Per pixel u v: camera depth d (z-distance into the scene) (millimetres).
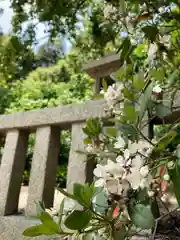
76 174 844
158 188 458
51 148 941
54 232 434
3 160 1005
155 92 599
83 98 3826
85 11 1395
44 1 1157
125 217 468
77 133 899
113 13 711
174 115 762
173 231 632
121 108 642
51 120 961
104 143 656
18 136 1024
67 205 585
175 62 701
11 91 4293
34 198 870
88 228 475
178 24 728
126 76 660
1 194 940
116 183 443
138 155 484
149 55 665
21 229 805
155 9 713
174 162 464
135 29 712
